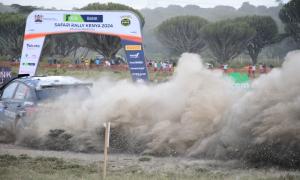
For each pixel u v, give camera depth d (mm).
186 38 182250
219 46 162750
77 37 175625
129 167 26297
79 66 113375
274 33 169250
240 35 158625
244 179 21531
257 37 169125
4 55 185625
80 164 27234
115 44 142375
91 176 22562
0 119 38562
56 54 182250
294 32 160375
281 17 160250
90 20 63688
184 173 23922
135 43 63062
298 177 21641
